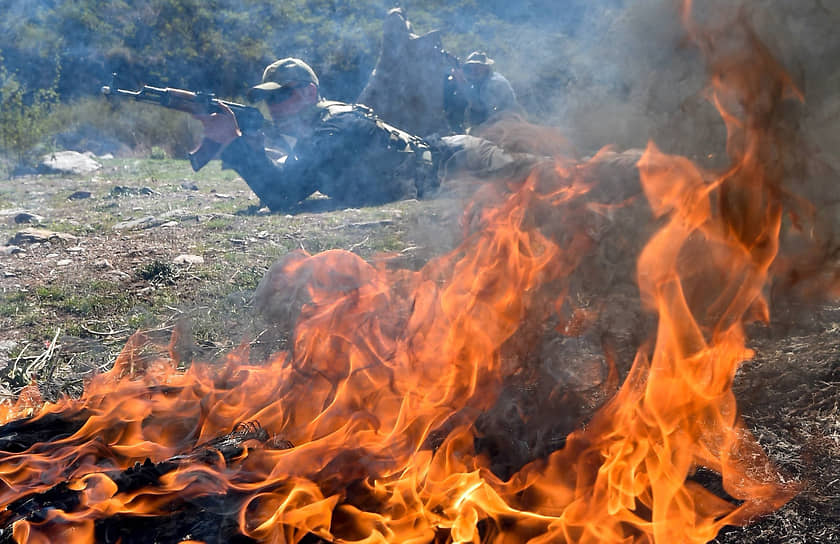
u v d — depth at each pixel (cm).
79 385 367
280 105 751
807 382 307
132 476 227
